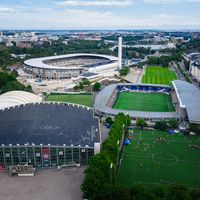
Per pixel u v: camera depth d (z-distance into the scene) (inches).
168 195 5452.8
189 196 5374.0
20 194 6363.2
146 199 5467.5
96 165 6456.7
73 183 6835.6
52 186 6692.9
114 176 6574.8
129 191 5693.9
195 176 7214.6
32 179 7022.6
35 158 7524.6
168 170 7490.2
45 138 7839.6
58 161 7618.1
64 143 7632.9
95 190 5880.9
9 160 7504.9
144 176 7180.1
